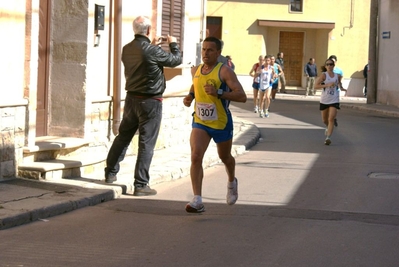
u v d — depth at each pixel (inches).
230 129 347.3
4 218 308.5
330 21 1598.2
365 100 1498.5
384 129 828.6
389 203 382.0
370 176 475.8
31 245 283.6
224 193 409.4
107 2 484.7
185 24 612.1
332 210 361.7
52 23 456.1
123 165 479.8
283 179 461.4
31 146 410.3
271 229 316.8
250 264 259.1
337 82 655.1
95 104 474.3
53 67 457.4
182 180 456.1
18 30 398.0
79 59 452.4
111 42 492.1
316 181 453.4
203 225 323.9
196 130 346.9
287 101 1349.7
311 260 266.1
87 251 275.6
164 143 580.4
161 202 380.5
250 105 1218.0
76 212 347.9
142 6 537.3
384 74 1272.1
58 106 458.3
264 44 1614.2
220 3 1590.8
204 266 256.1
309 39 1638.8
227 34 1599.4
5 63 388.8
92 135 472.4
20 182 390.0
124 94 510.0
